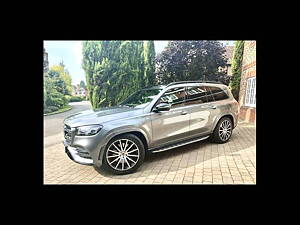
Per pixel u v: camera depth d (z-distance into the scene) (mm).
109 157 3723
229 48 13547
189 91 4914
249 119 9430
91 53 10984
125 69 10820
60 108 18312
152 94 4555
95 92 10922
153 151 4219
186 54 11391
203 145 5555
